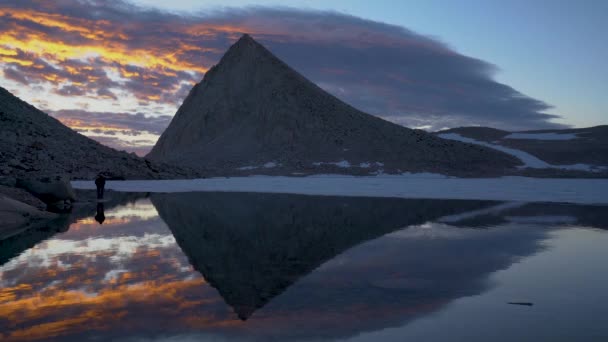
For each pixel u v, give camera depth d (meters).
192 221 13.55
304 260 7.58
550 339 3.91
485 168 93.00
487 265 7.16
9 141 46.47
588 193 29.20
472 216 14.88
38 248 8.75
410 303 5.05
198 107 123.25
